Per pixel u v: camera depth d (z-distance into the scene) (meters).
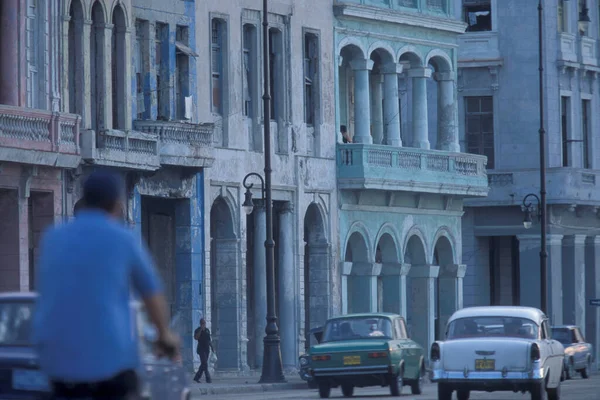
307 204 97.38
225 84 90.88
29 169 72.62
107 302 17.98
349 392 63.94
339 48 100.56
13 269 72.50
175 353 18.50
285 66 96.06
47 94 75.44
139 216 81.94
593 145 126.19
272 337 80.12
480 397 57.19
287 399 60.28
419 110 107.12
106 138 76.94
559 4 122.88
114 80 81.12
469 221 121.06
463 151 120.62
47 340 17.91
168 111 85.50
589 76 126.19
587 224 125.19
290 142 96.12
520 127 120.19
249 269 94.69
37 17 75.44
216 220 91.44
